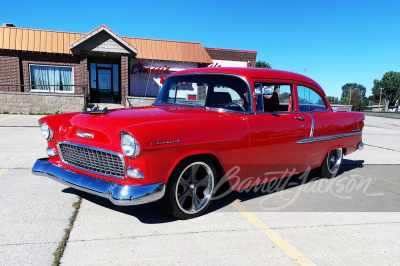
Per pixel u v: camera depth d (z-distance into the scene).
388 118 31.27
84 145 3.18
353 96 109.50
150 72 19.05
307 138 4.29
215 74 3.89
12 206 3.44
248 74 3.70
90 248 2.64
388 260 2.69
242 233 3.07
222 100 3.69
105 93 19.02
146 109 3.67
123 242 2.77
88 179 3.09
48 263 2.38
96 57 18.53
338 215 3.66
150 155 2.79
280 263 2.56
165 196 3.09
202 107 3.80
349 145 5.31
